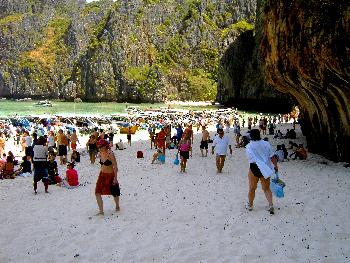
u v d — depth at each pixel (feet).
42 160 34.47
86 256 20.17
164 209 28.53
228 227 24.00
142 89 413.80
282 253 19.81
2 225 25.34
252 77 261.65
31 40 573.33
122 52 447.01
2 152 60.44
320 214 26.02
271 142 75.92
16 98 514.68
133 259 19.69
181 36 495.82
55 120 132.46
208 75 474.49
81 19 595.88
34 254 20.51
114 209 28.73
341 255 19.27
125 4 490.08
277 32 46.09
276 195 28.96
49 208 29.35
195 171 45.19
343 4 33.88
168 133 69.77
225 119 150.71
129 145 79.71
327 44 35.63
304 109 56.29
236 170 45.24
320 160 49.26
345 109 42.06
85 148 75.20
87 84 451.53
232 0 507.71
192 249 20.76
